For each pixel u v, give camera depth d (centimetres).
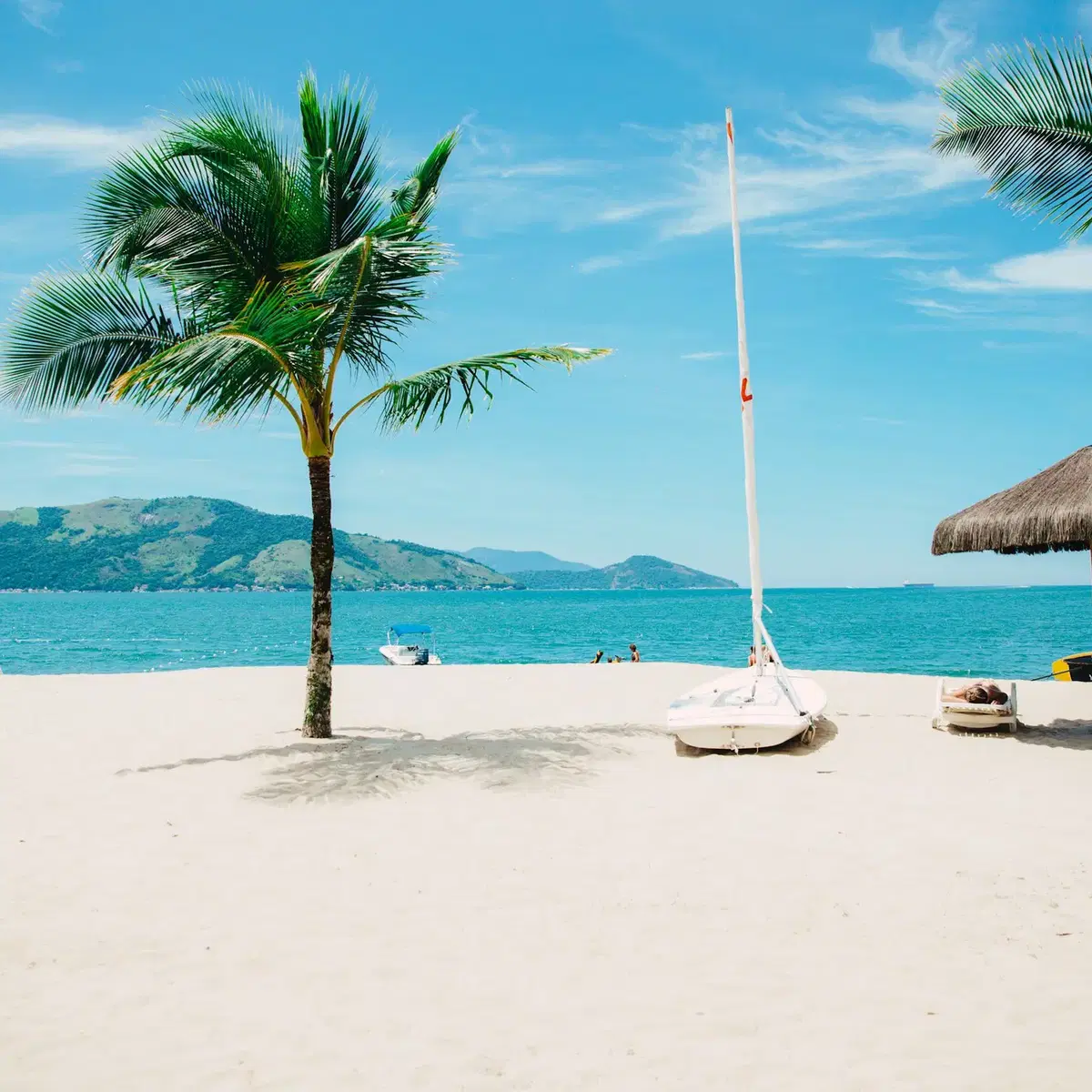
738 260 1216
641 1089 333
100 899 546
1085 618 8094
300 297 930
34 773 912
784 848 633
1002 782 833
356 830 696
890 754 966
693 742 980
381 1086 339
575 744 1048
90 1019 396
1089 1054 354
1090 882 552
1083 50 922
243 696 1551
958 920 495
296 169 1075
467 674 1942
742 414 1196
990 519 974
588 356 933
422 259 980
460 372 985
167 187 983
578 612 13250
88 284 994
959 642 4906
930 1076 339
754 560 1188
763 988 418
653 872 587
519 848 643
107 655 5169
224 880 581
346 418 1060
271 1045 372
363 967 448
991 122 987
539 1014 397
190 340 817
